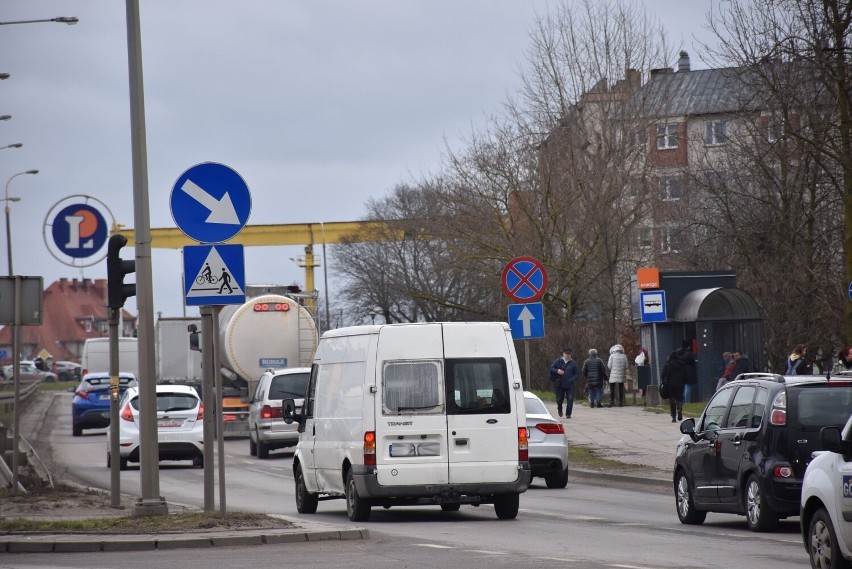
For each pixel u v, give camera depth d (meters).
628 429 63.75
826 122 58.75
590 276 108.31
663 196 109.25
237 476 52.16
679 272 84.75
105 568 22.16
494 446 32.28
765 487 28.62
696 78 156.50
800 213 81.25
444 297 129.38
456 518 34.38
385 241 178.25
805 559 23.41
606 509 36.56
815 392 28.84
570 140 110.31
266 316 72.44
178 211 26.70
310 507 35.97
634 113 110.06
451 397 32.22
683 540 27.39
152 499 29.09
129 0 29.23
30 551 24.78
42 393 165.12
